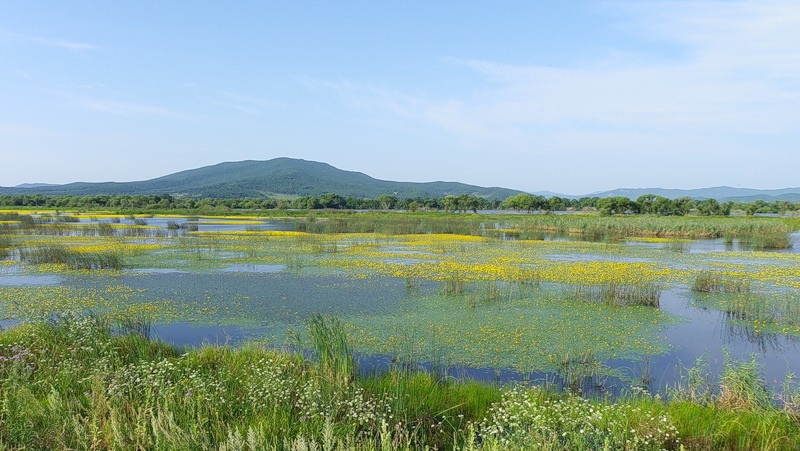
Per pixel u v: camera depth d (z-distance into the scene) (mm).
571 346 11875
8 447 4812
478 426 6473
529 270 22453
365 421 5945
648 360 11000
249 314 14773
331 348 8320
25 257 25562
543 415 5539
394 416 6289
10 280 20062
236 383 7004
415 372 9305
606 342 12273
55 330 9039
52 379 6711
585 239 42688
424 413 6656
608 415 6027
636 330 13367
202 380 6609
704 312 15469
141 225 49906
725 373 8445
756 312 14805
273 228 51562
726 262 27047
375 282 19953
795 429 6387
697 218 60875
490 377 9883
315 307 15688
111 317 13938
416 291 18141
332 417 5836
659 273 22391
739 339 12734
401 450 5262
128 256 26875
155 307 15445
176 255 27625
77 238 36406
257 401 6219
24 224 45250
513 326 13523
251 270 22906
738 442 6031
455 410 6992
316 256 27984
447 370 10117
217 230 47656
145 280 20203
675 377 10016
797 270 23828
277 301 16484
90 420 5578
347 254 29062
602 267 24062
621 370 10414
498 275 21516
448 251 31141
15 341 8695
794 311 14953
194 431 5070
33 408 5531
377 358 10836
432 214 82688
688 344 12281
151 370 6977
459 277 20922
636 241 40188
